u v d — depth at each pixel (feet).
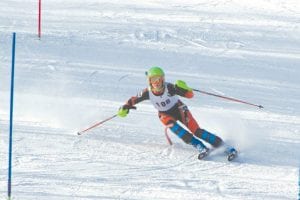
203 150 67.05
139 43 145.18
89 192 55.83
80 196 54.65
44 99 92.12
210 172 63.21
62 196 54.49
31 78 106.93
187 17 183.83
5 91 96.43
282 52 144.87
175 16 184.75
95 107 88.89
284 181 61.00
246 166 65.57
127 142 72.74
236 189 58.18
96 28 160.66
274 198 56.03
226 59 133.80
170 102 69.51
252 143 73.87
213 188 58.29
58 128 77.10
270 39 159.63
